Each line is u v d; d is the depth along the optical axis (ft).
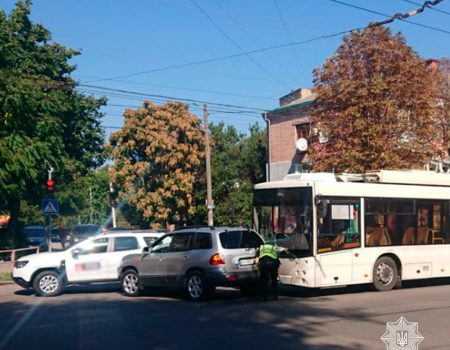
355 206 53.36
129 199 114.52
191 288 50.01
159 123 112.88
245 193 117.91
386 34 76.69
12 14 112.68
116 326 37.70
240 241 50.34
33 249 95.76
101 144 124.36
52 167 90.74
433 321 37.14
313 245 50.52
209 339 32.83
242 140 167.32
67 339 33.83
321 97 79.30
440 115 84.64
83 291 60.54
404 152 76.18
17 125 85.61
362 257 53.26
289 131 120.47
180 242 51.70
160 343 32.07
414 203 57.21
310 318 39.24
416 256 56.70
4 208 114.21
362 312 41.45
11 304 50.47
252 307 45.16
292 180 53.01
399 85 75.10
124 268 55.06
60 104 97.40
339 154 77.51
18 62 109.19
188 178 113.09
